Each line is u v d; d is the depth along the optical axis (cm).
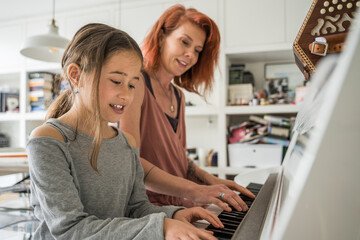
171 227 49
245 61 274
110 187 68
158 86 119
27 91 311
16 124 349
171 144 114
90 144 66
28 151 58
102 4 288
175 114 126
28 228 99
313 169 25
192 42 115
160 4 270
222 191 76
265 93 256
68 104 75
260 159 239
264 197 62
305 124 45
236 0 251
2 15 316
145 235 49
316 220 25
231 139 251
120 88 63
